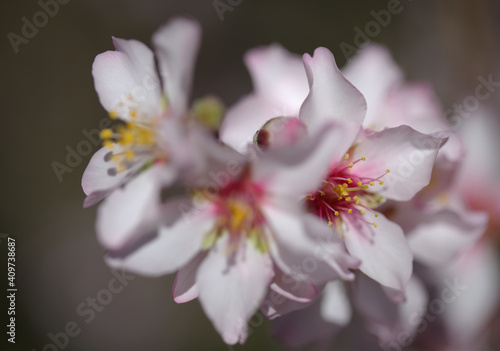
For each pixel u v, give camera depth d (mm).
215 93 368
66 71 385
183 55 234
